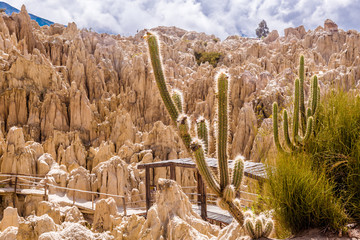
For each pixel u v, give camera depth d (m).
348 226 3.14
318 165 3.79
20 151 22.08
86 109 40.31
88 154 31.94
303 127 4.40
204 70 61.28
